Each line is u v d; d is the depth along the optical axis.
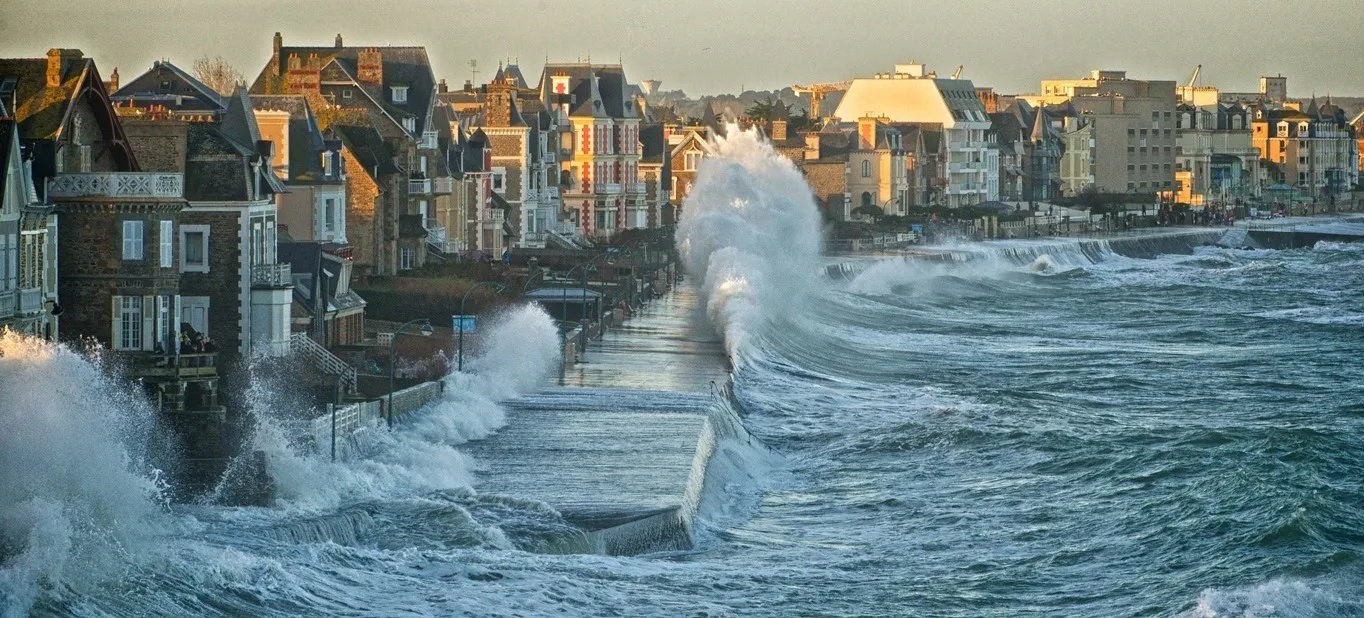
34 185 152.38
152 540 111.19
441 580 113.69
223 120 185.75
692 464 147.75
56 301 153.25
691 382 194.00
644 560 126.88
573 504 134.62
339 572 113.06
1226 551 134.38
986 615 117.94
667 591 117.81
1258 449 175.12
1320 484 159.38
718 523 142.62
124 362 145.50
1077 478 161.25
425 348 197.12
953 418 188.75
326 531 120.69
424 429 156.00
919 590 122.50
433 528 124.31
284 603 106.12
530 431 161.75
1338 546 137.38
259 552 113.00
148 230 160.38
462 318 186.62
